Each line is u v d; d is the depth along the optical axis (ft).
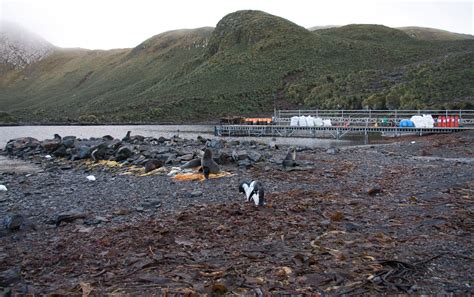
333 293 17.06
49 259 22.57
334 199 35.73
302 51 344.90
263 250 22.59
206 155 50.72
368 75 239.09
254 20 449.48
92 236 26.76
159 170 55.26
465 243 22.86
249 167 54.44
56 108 445.78
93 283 18.80
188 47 642.63
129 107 330.54
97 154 71.87
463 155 68.28
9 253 24.02
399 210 31.12
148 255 22.36
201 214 31.07
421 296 16.58
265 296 16.85
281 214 30.73
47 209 35.81
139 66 627.87
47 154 88.07
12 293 17.87
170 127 234.38
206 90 314.76
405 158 65.67
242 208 32.73
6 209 36.06
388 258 20.76
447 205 31.83
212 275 19.08
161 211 33.32
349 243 23.32
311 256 21.04
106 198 39.55
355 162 61.16
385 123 124.98
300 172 51.62
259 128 135.44
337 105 202.69
